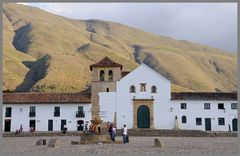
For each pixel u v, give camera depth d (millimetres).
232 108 71062
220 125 70688
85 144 40656
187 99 71375
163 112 71438
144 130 64562
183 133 62250
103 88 72375
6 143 43000
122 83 72438
